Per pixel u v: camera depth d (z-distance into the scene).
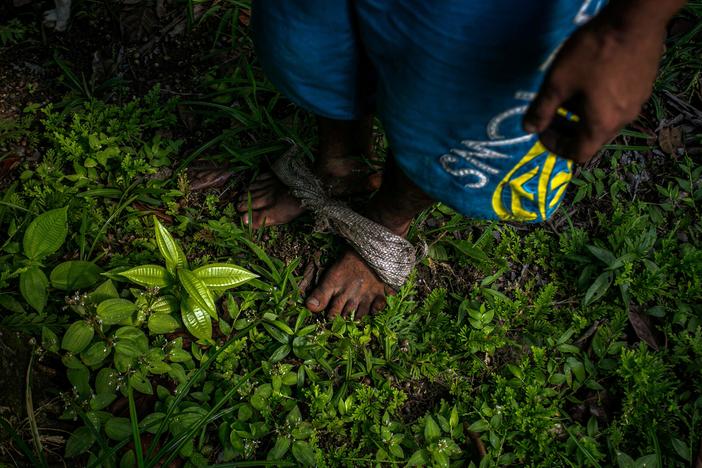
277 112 2.50
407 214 1.86
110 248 2.18
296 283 2.20
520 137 1.25
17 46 2.50
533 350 2.07
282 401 1.94
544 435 1.95
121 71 2.53
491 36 1.08
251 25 1.50
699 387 2.09
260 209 2.24
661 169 2.56
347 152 2.03
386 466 1.93
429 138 1.32
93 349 1.87
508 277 2.34
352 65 1.44
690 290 2.22
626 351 2.11
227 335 2.04
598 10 1.08
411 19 1.13
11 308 1.94
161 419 1.83
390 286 2.13
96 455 1.78
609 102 0.90
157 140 2.29
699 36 2.73
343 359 2.07
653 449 1.99
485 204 1.47
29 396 1.75
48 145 2.34
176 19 2.64
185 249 2.22
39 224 1.98
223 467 1.71
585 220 2.46
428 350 2.12
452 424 1.95
